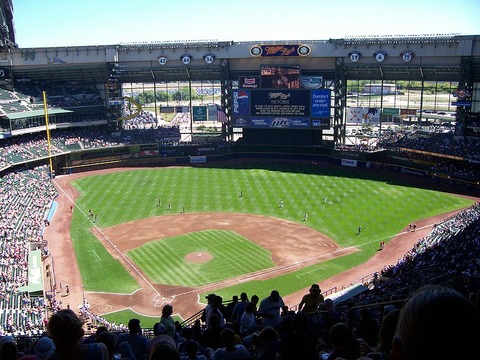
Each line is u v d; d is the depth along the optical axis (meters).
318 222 75.75
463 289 11.41
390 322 6.94
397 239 68.62
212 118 116.56
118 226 76.25
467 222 62.91
